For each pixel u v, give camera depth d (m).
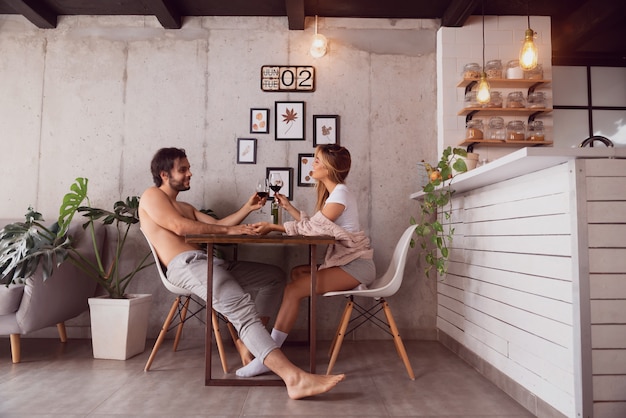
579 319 1.68
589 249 1.70
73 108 3.66
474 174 2.23
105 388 2.24
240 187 3.61
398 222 3.60
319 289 2.48
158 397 2.10
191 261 2.46
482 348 2.56
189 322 3.51
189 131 3.64
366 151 3.64
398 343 2.47
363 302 3.54
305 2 3.48
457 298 3.04
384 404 2.04
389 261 3.58
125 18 3.71
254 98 3.66
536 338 1.97
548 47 3.63
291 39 3.69
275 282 3.11
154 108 3.65
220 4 3.52
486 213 2.54
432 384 2.36
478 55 3.63
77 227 3.36
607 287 1.69
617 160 1.72
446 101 3.60
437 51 3.71
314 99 3.66
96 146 3.64
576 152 1.69
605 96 4.06
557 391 1.81
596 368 1.67
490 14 3.65
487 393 2.22
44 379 2.39
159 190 2.65
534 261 2.01
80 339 3.45
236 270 3.04
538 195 1.99
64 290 2.99
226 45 3.69
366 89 3.68
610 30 3.67
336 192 2.57
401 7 3.56
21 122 3.64
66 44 3.69
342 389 2.26
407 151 3.65
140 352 3.00
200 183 3.61
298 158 3.62
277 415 1.89
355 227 2.60
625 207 1.71
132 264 3.56
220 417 1.86
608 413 1.65
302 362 2.79
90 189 3.61
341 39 3.71
